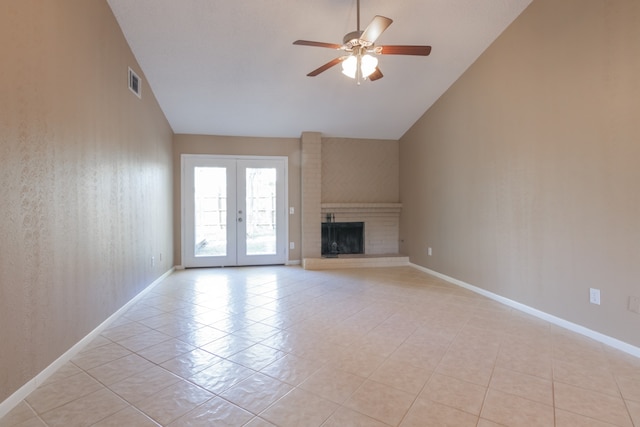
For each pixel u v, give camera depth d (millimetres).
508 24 3527
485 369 2207
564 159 2945
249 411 1748
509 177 3586
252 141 5910
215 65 3971
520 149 3430
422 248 5480
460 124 4422
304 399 1857
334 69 4176
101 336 2756
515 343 2623
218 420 1674
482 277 4047
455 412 1742
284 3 3141
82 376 2109
